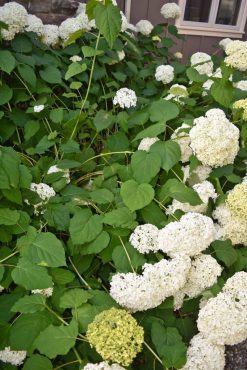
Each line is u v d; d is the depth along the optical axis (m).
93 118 1.59
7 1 2.13
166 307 1.09
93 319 0.97
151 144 1.38
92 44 1.92
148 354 1.03
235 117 1.47
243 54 1.52
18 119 1.67
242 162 1.49
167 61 2.75
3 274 1.07
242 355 1.23
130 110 1.70
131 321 0.89
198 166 1.35
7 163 1.16
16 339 0.94
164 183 1.37
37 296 1.01
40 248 1.07
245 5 3.77
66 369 0.98
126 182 1.21
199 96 1.83
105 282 1.22
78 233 1.12
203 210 1.27
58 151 1.60
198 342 1.01
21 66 1.63
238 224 1.23
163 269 1.02
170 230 1.07
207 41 3.81
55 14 2.32
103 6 1.41
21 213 1.17
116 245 1.17
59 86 1.88
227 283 1.09
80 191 1.34
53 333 0.92
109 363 0.91
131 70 2.10
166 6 2.75
